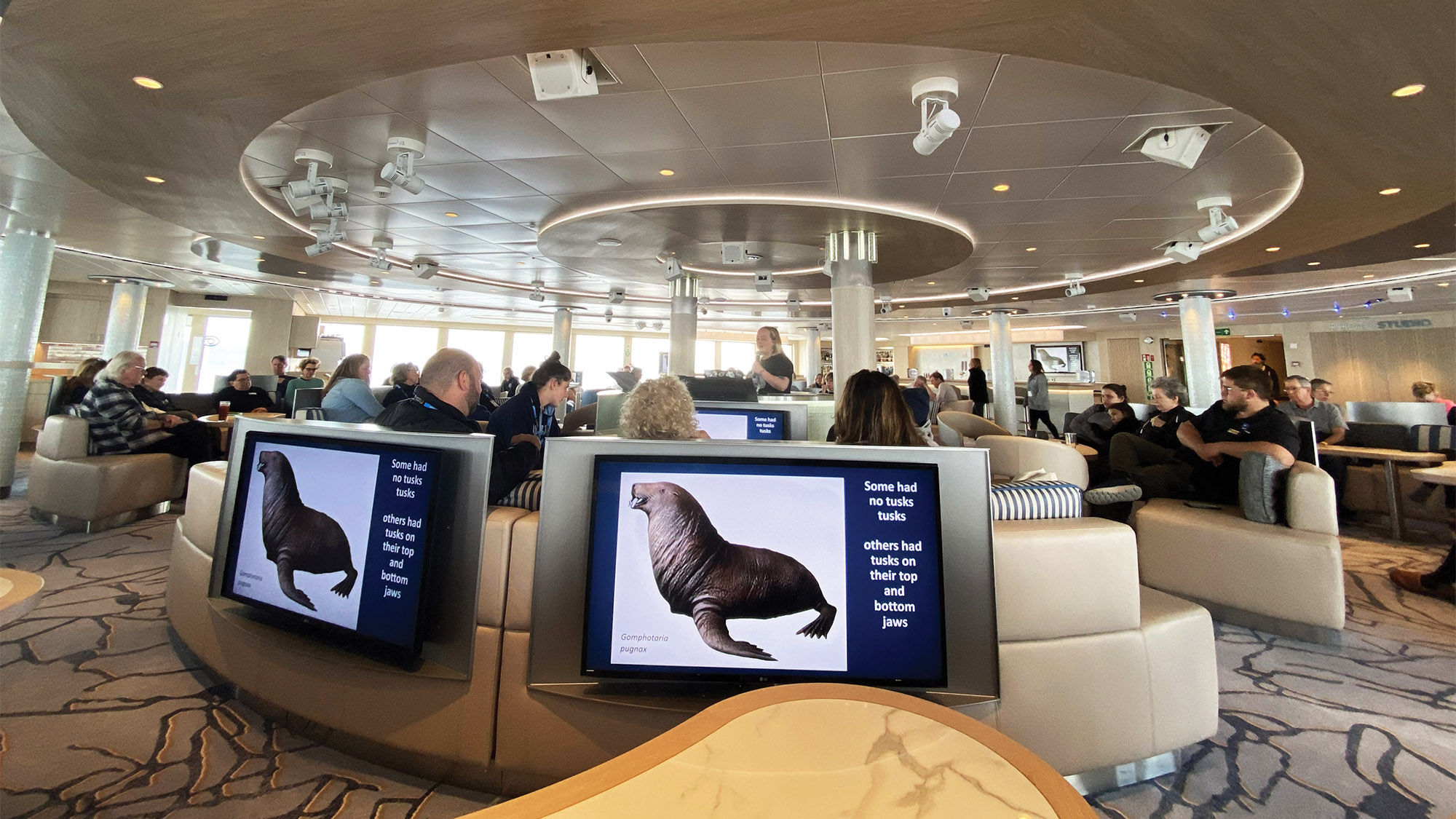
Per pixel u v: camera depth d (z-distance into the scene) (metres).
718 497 1.33
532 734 1.36
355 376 3.63
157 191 4.65
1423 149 3.35
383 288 9.95
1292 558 2.47
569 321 12.41
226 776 1.46
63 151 3.73
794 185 4.61
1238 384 3.01
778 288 9.44
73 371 8.12
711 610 1.28
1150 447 3.58
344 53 2.56
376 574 1.49
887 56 2.80
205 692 1.85
